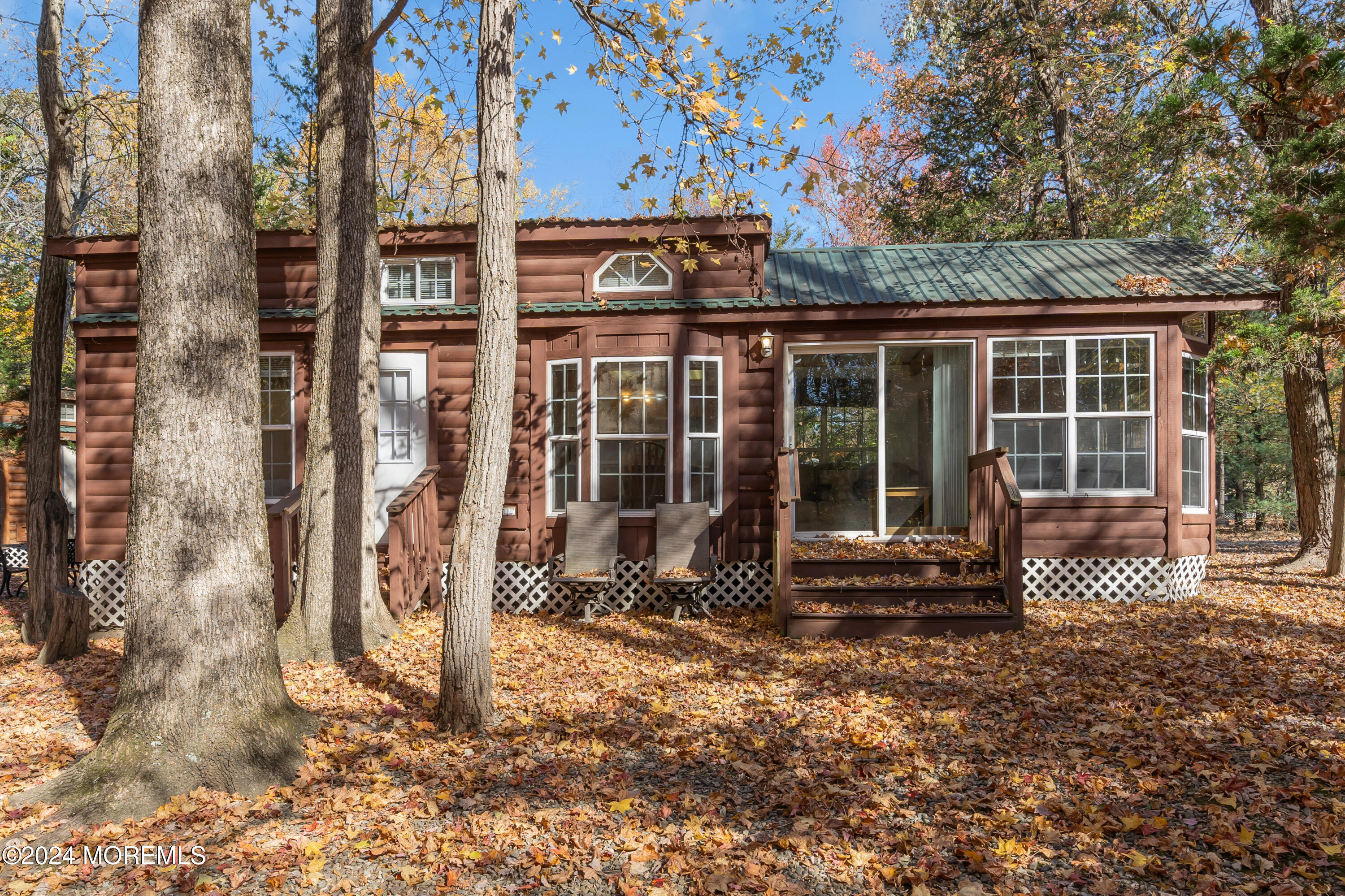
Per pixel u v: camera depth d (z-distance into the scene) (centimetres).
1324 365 1147
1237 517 2403
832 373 1011
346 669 691
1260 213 770
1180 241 1060
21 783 461
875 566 838
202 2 453
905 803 397
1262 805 374
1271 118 786
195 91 448
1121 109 1545
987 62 1852
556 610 930
